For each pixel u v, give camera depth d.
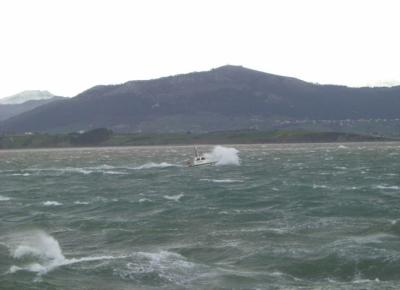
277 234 45.56
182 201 68.19
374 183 84.69
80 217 58.72
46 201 73.19
